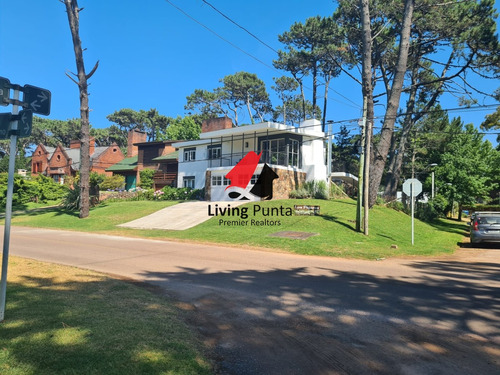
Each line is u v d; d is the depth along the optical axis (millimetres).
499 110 25875
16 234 18375
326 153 40250
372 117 22234
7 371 3406
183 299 6688
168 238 16938
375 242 15367
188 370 3621
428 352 4398
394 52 30438
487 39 25219
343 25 30078
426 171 38844
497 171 33781
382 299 6742
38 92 5484
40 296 6035
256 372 3865
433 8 25562
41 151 54750
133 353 3871
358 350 4465
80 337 4230
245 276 8852
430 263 11305
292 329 5195
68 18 23672
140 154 44844
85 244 14594
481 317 5688
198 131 60219
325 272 9430
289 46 37000
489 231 15641
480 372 3885
